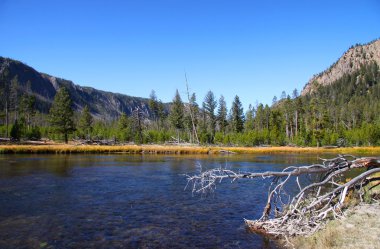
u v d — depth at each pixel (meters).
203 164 40.56
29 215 15.14
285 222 12.55
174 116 100.69
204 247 11.14
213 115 110.56
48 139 94.56
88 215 15.33
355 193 14.02
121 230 13.05
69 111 81.38
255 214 15.73
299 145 87.44
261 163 42.06
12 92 105.00
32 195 19.78
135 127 97.00
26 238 11.89
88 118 102.25
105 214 15.56
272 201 18.61
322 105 123.81
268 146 88.06
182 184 24.72
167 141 93.19
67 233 12.57
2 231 12.70
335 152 69.25
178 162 43.91
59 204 17.53
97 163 41.28
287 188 22.70
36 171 31.28
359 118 126.06
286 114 103.69
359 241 9.30
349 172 29.72
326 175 15.26
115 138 95.56
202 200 18.92
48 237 12.06
